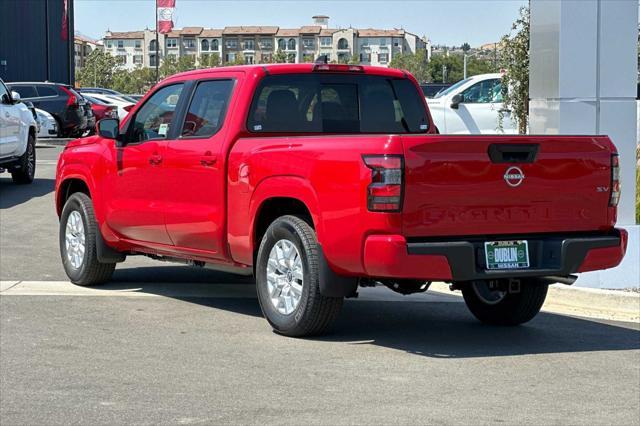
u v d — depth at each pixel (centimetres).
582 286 1076
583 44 1101
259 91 904
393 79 970
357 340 834
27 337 835
